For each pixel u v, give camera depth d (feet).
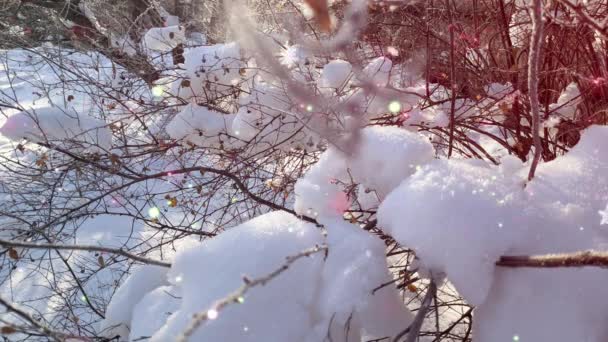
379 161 5.62
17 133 9.50
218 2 12.35
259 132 7.93
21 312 4.10
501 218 4.71
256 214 8.94
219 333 4.88
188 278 5.28
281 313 4.99
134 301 6.93
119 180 11.32
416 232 4.70
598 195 5.06
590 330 4.40
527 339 4.53
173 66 11.84
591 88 6.54
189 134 9.35
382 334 5.08
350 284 4.85
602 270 4.53
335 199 5.67
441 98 7.79
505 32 7.59
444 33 7.82
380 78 7.25
